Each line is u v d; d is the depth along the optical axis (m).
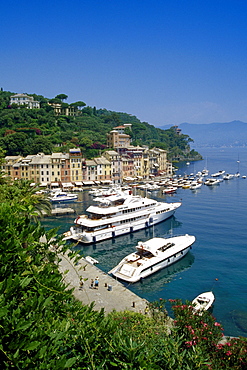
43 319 10.67
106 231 64.88
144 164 165.62
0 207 11.56
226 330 33.66
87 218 67.44
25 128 175.38
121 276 45.09
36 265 11.91
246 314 36.66
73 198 108.50
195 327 17.44
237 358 15.59
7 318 9.27
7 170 129.75
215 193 118.38
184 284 44.62
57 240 13.71
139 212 72.56
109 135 191.00
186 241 55.47
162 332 20.97
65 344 11.34
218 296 40.97
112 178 149.38
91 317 12.73
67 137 183.62
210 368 13.40
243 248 57.62
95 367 10.73
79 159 138.75
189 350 15.00
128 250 60.00
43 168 131.50
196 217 81.50
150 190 127.44
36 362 9.26
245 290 42.34
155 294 42.03
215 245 59.59
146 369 10.52
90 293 37.22
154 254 49.31
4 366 8.66
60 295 11.16
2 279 10.20
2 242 10.31
